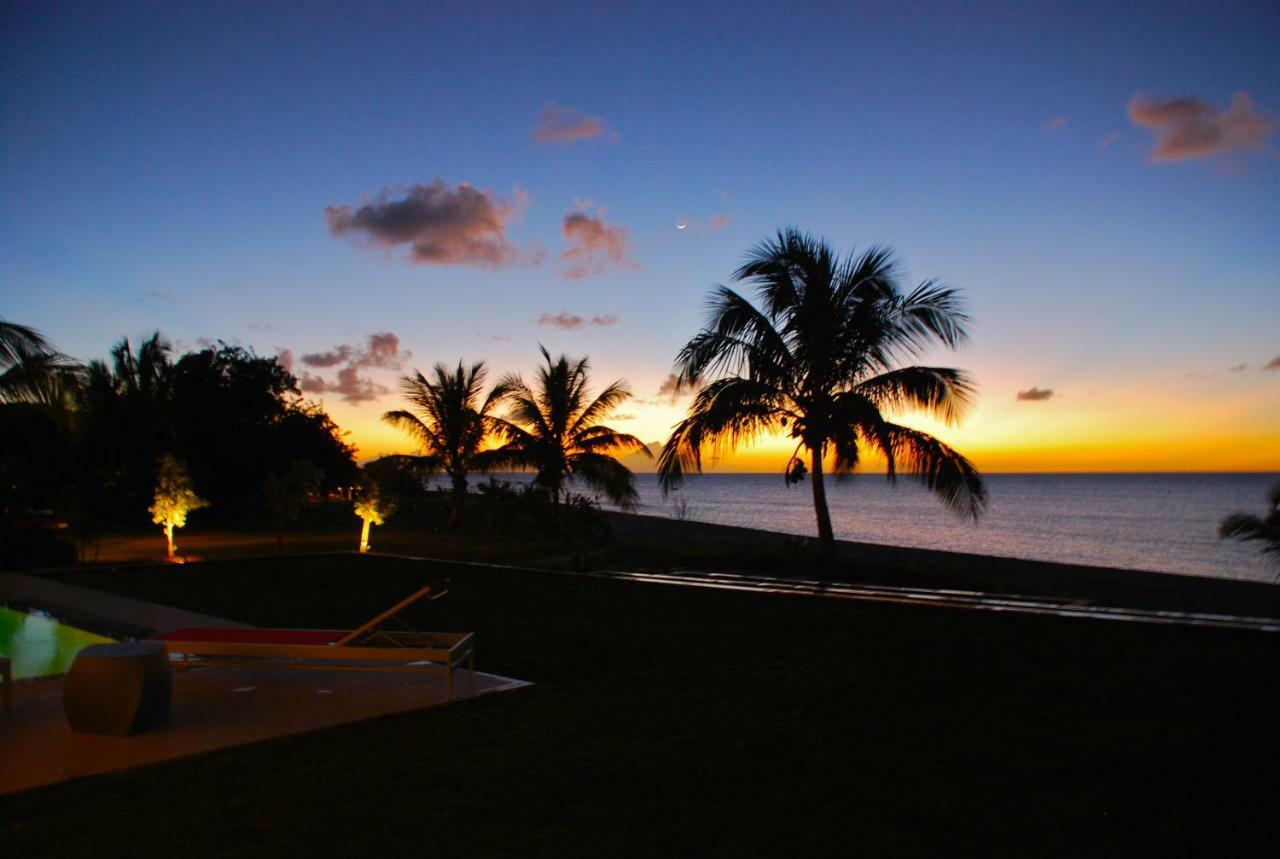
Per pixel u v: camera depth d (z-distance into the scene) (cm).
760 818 399
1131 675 676
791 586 1157
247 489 3064
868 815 404
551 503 1823
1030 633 837
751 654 752
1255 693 623
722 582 1195
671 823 392
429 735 515
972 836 383
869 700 604
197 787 427
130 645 539
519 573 1279
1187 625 848
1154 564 2834
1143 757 489
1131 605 1346
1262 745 510
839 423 1427
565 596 1069
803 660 729
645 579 1204
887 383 1438
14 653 791
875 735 525
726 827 389
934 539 3722
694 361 1491
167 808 400
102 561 1694
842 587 1151
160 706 522
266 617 943
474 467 2545
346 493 3528
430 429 2995
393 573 1285
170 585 1170
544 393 2459
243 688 624
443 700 595
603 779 445
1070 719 561
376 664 637
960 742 512
